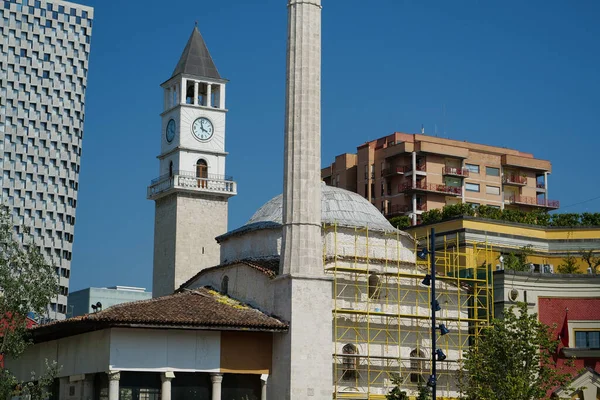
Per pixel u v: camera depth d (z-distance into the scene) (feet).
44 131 538.47
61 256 531.50
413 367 199.31
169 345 173.88
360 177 437.58
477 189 426.51
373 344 196.13
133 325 167.02
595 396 205.26
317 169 188.96
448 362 203.41
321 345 181.27
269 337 184.03
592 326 216.74
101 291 461.78
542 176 449.48
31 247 181.06
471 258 265.95
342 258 197.47
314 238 185.68
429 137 435.94
